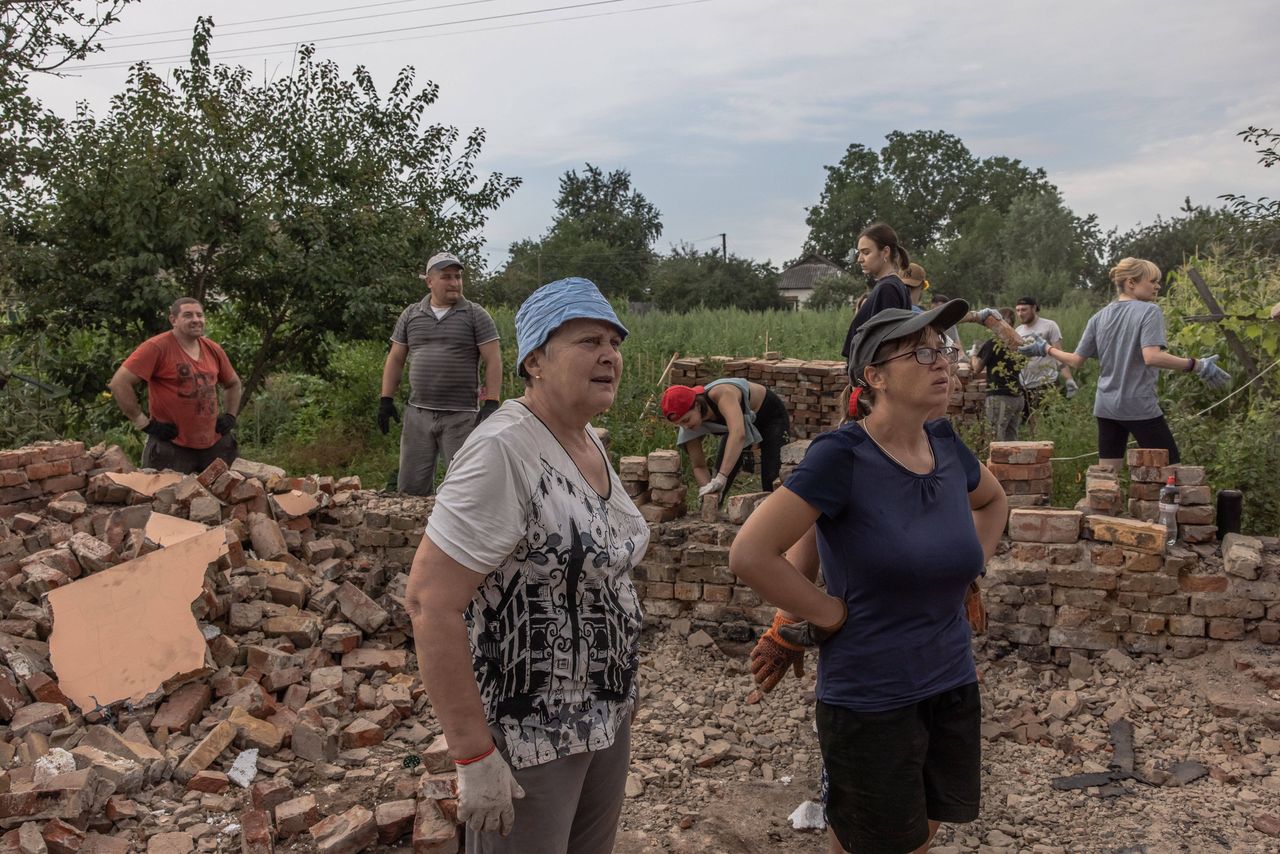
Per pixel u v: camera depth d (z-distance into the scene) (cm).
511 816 207
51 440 945
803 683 468
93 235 1034
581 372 219
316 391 1420
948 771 262
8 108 999
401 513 587
